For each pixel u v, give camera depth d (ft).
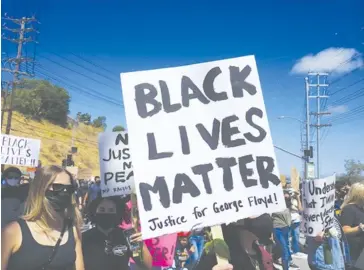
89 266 12.01
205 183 10.59
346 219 16.69
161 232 10.16
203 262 11.00
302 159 76.33
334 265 16.98
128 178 20.45
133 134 10.42
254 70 11.24
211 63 11.06
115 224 12.55
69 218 9.75
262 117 11.12
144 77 10.67
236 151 10.89
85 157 171.42
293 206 32.04
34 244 8.99
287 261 26.71
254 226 11.19
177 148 10.59
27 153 25.02
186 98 10.85
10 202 13.69
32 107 160.76
